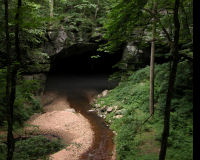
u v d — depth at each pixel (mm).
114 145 10258
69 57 24109
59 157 8789
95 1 20344
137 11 5914
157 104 12953
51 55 17656
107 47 7293
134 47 19641
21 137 10656
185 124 9633
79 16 18953
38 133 11586
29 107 14859
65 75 27688
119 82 21875
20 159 7555
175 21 4559
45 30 15867
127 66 16938
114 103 16719
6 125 9516
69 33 18328
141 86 16453
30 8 3695
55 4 19062
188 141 8234
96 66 29297
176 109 10898
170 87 4648
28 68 6238
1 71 5285
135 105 14344
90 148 9961
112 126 12805
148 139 9508
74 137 11414
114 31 6441
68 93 20781
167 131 4668
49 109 16672
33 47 15141
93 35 19141
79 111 16750
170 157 7199
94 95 20859
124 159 7996
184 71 11453
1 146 7617
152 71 11867
